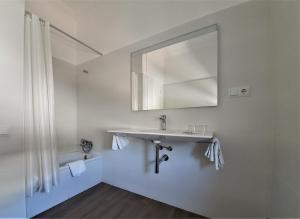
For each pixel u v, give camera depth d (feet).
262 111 3.95
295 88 2.88
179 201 5.16
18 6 4.33
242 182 4.18
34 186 4.74
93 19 7.72
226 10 4.51
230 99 4.38
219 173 4.50
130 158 6.38
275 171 3.67
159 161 4.93
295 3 2.88
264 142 3.92
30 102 4.73
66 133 8.03
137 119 6.28
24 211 4.34
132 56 6.47
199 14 4.98
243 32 4.23
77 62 8.54
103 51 7.41
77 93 8.55
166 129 5.51
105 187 6.73
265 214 3.89
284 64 3.30
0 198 3.89
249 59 4.13
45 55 5.34
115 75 7.00
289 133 3.07
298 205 2.72
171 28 5.53
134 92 6.38
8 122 4.04
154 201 5.59
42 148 4.92
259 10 4.05
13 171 4.13
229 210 4.34
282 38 3.39
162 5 5.72
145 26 6.12
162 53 5.70
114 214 4.84
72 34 8.38
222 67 4.52
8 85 4.05
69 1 7.33
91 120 7.90
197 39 4.99
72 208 5.15
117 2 6.86
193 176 4.91
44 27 5.42
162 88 5.65
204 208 4.71
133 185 6.28
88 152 7.79
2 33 3.96
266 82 3.91
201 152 4.78
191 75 5.06
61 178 5.53
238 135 4.25
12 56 4.15
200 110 4.86
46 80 5.29
